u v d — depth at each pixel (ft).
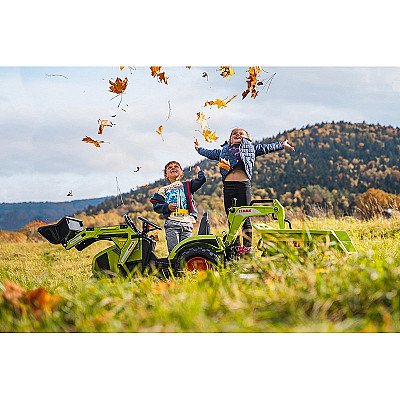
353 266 14.05
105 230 19.12
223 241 18.97
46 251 28.68
